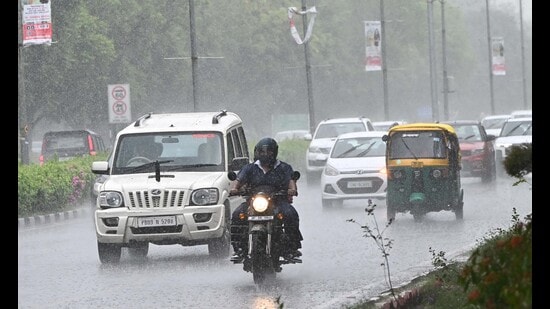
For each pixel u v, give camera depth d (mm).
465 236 39219
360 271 30266
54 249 39906
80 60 117250
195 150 35531
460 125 74062
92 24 117062
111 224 33469
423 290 22547
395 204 45438
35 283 29578
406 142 45562
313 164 81625
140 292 27203
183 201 33406
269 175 28797
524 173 15969
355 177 53938
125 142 35844
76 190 63062
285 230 28422
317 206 57062
